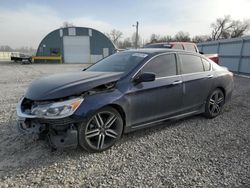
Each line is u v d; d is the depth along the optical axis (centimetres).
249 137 402
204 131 426
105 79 340
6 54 5556
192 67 457
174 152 342
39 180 269
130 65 385
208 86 479
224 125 461
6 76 1390
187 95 438
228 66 1648
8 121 457
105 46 3694
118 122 349
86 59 3697
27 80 1177
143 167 300
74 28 3562
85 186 260
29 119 309
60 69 2050
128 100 350
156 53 409
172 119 427
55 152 333
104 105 323
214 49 1836
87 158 320
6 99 680
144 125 385
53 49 3591
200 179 275
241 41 1490
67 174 282
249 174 286
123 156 328
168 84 400
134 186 260
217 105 513
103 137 337
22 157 318
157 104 390
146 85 372
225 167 302
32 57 3222
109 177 277
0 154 325
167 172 289
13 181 266
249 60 1418
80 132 313
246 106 615
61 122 297
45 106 301
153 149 351
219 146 365
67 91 308
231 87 546
